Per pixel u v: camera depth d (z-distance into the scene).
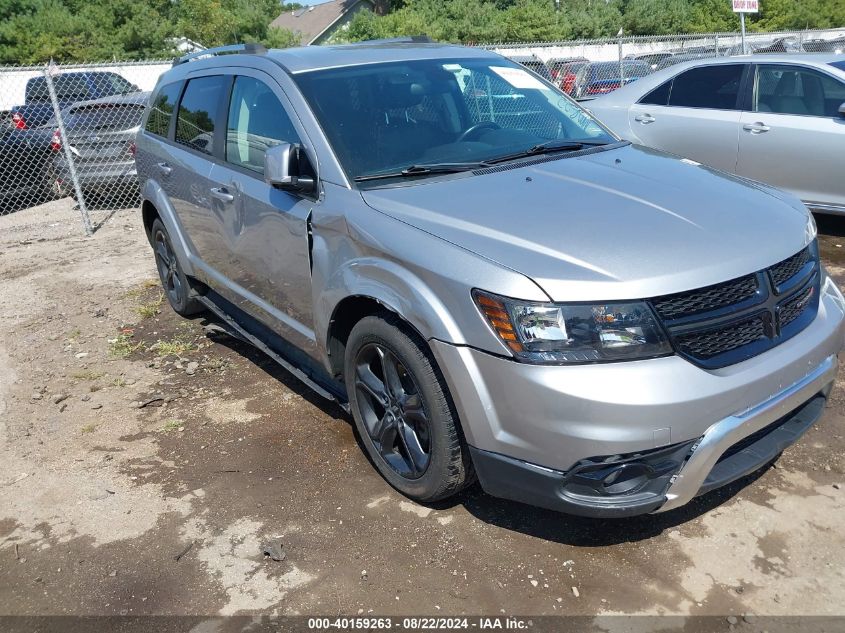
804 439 3.58
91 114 9.91
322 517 3.25
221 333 5.45
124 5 33.38
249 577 2.92
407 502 3.31
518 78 4.36
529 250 2.71
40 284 6.98
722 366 2.63
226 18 35.56
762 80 6.87
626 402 2.48
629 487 2.62
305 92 3.72
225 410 4.28
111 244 8.36
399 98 3.83
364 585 2.84
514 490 2.75
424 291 2.84
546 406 2.55
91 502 3.49
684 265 2.63
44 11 33.00
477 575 2.85
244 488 3.50
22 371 5.04
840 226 7.08
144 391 4.60
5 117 11.02
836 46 16.44
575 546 2.97
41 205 11.09
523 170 3.46
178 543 3.15
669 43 16.95
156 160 5.26
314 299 3.52
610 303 2.54
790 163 6.66
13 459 3.92
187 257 5.05
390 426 3.27
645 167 3.54
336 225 3.31
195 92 4.84
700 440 2.58
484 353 2.66
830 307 3.12
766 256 2.78
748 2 12.09
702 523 3.06
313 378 3.98
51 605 2.86
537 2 38.94
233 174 4.18
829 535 2.94
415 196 3.20
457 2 38.03
